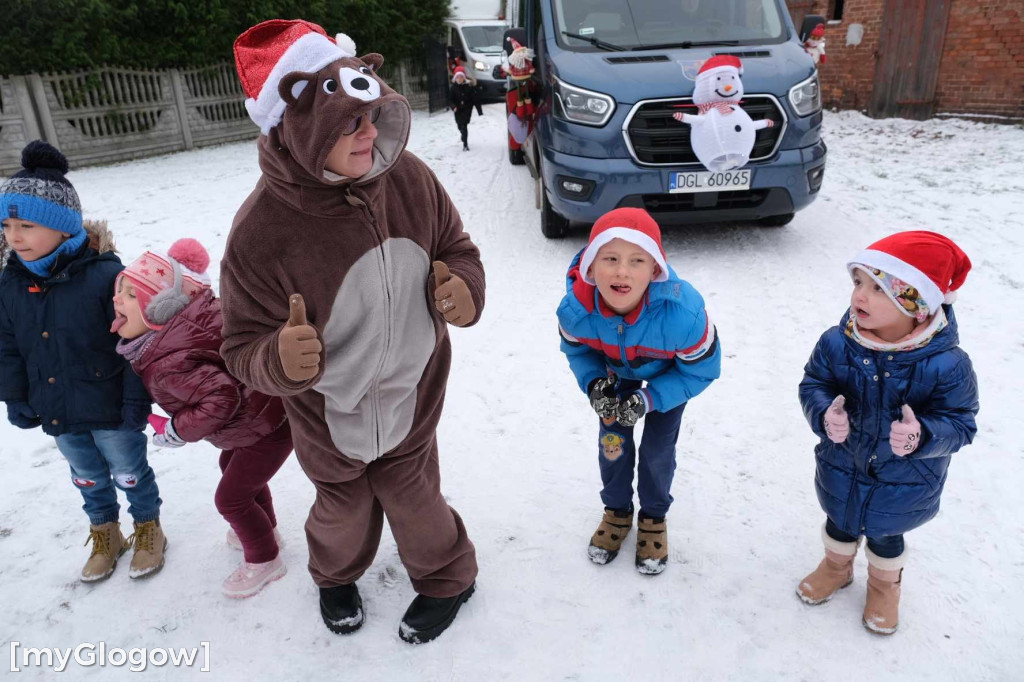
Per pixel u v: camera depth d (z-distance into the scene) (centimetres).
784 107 531
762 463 310
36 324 237
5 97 1145
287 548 276
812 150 547
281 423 237
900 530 207
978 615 227
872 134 1095
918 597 235
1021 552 251
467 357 429
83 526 297
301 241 177
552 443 336
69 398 240
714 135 504
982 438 315
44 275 238
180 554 276
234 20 1372
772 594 241
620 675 214
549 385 390
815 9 1279
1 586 264
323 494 218
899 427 184
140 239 701
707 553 261
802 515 278
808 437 326
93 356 240
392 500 220
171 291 228
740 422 341
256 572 254
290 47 158
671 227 667
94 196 924
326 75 157
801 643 221
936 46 1108
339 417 202
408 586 255
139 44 1262
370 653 228
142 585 261
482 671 218
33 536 291
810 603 234
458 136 1338
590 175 543
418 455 219
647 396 227
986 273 499
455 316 189
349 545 229
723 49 574
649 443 245
